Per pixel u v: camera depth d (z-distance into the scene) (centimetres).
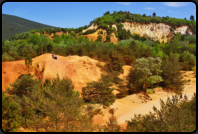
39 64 3241
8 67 3048
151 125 1570
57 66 3288
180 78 4600
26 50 5519
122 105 3575
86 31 19775
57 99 1880
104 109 3077
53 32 18425
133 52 7150
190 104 1817
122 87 4331
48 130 1602
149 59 4372
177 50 9662
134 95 4059
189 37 14900
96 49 7250
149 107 3556
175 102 1712
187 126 1462
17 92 2427
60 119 1723
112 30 19088
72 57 4234
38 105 1927
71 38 16375
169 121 1534
